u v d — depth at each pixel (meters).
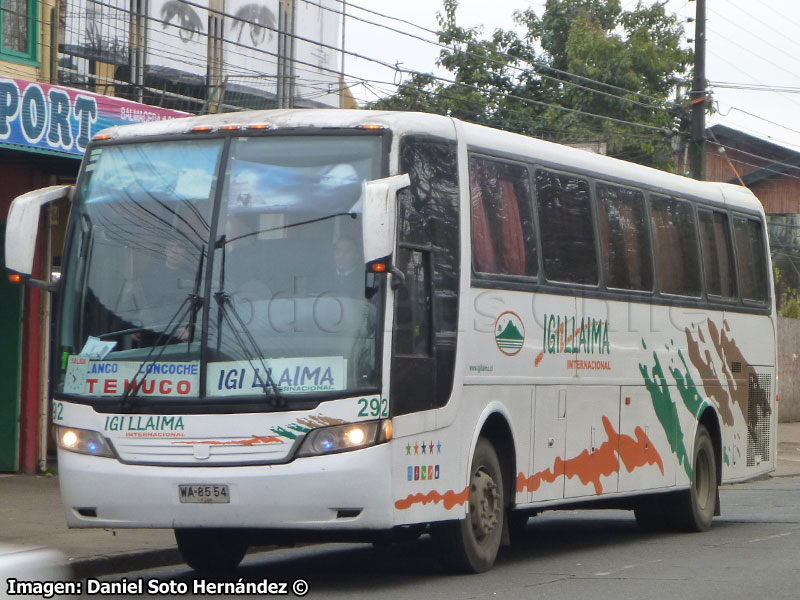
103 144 11.12
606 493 13.74
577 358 13.23
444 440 10.83
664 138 38.97
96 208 10.92
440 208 11.03
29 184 18.70
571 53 41.38
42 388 19.03
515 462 12.00
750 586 10.88
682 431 15.55
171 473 10.02
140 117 18.11
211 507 9.96
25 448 18.89
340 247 10.22
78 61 25.56
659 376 15.02
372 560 13.16
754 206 18.12
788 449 32.66
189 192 10.63
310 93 34.00
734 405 17.08
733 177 53.78
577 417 13.20
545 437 12.58
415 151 10.77
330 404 9.91
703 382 16.17
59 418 10.59
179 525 10.07
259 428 9.92
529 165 12.66
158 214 10.65
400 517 10.16
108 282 10.64
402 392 10.25
